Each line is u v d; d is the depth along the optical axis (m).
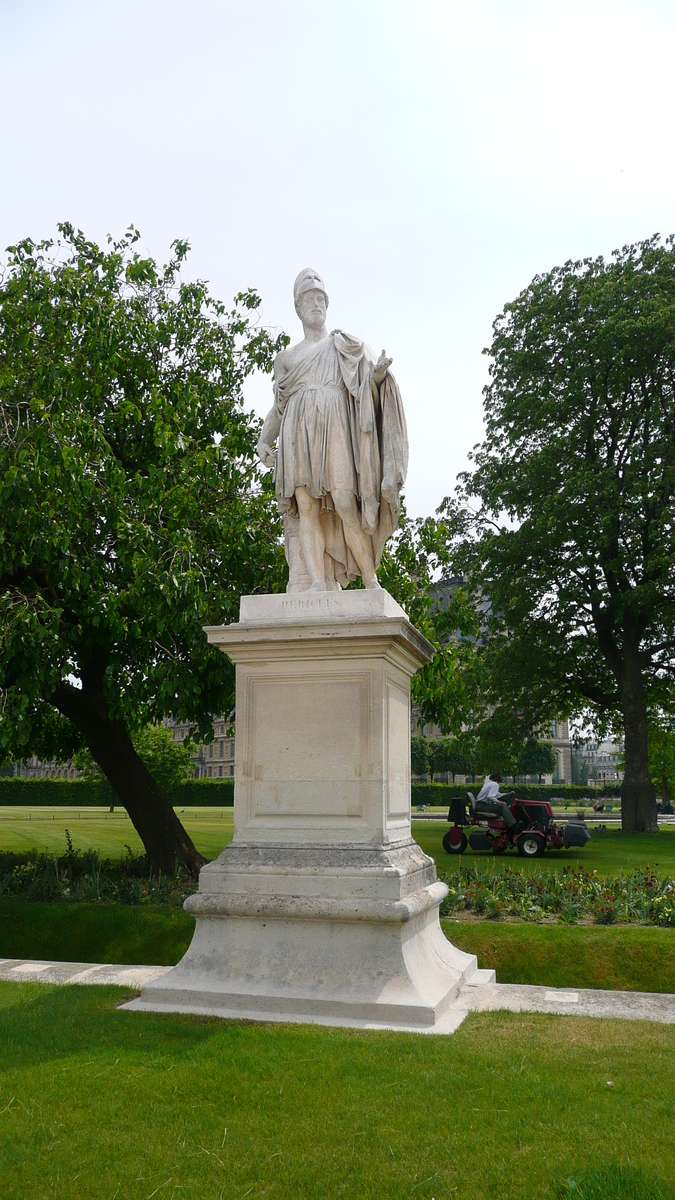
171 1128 4.03
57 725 15.83
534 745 31.48
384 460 7.43
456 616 14.62
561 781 89.88
